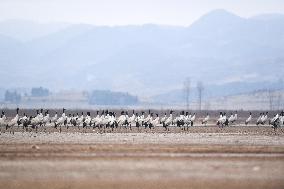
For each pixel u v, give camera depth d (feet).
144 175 615.16
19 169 640.99
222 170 643.86
